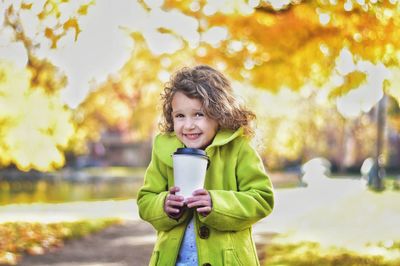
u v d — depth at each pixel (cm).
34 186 3591
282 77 1184
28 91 948
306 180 2492
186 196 344
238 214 357
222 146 380
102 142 7344
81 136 3084
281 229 1338
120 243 1141
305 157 4738
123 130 6078
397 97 764
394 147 5584
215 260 363
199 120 366
